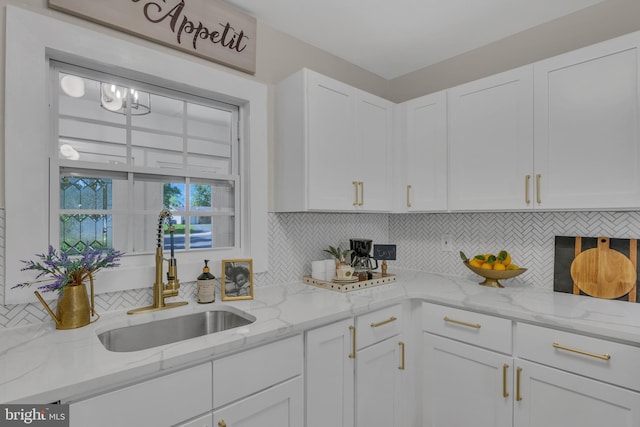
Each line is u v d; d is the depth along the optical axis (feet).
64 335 3.82
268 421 4.12
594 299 5.50
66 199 4.51
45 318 4.22
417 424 6.04
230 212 6.14
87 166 4.65
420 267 8.33
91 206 4.71
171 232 4.98
